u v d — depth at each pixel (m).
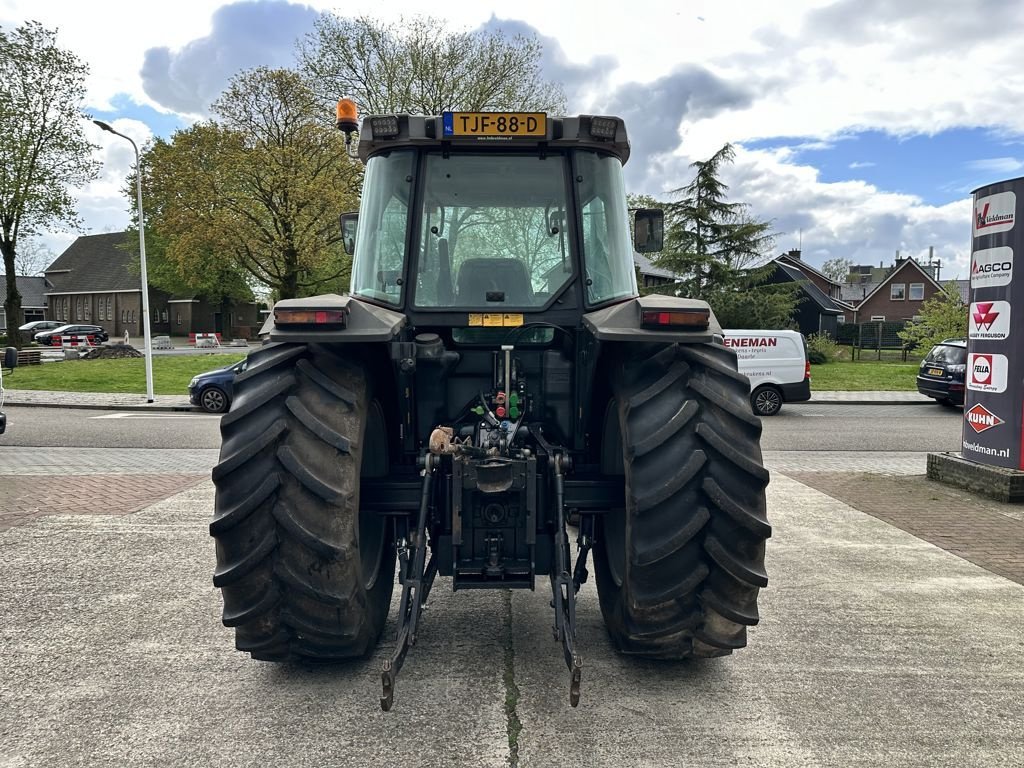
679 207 31.11
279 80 24.91
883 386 22.33
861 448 10.85
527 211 3.43
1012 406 6.91
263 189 25.19
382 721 2.71
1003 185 6.88
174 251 26.56
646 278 34.59
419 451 3.44
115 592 4.20
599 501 3.13
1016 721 2.78
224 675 3.10
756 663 3.27
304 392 2.74
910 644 3.53
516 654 3.32
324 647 2.85
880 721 2.76
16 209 33.16
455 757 2.47
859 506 6.65
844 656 3.37
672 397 2.80
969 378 7.42
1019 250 6.77
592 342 3.21
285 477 2.62
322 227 25.45
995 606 4.09
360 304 2.89
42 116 32.94
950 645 3.52
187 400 17.42
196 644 3.44
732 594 2.78
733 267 31.06
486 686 2.99
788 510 6.49
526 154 3.44
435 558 3.15
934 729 2.71
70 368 25.14
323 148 25.58
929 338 27.19
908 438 11.96
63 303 65.88
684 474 2.66
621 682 3.04
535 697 2.90
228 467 2.61
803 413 16.25
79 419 14.16
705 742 2.59
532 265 3.42
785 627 3.74
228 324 55.12
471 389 3.46
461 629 3.62
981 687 3.07
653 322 2.73
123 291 61.09
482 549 3.06
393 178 3.44
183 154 25.39
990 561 4.97
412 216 3.40
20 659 3.28
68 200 34.03
